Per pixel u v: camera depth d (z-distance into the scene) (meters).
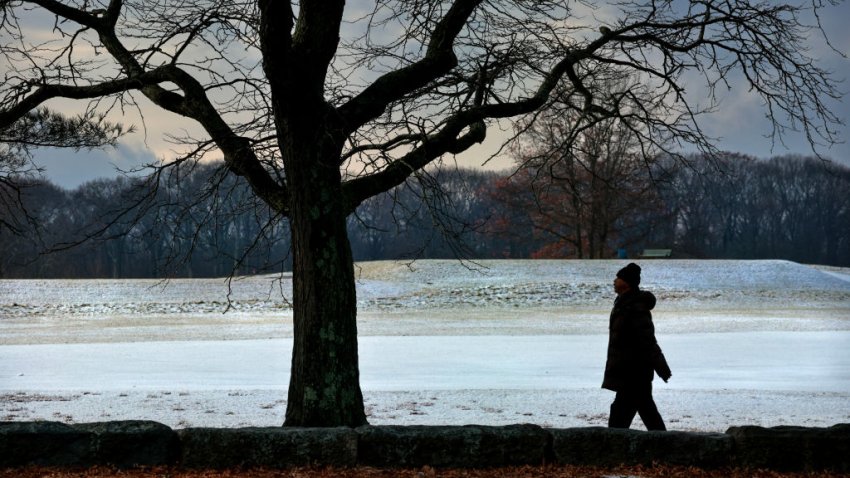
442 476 9.64
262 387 22.75
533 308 57.66
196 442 9.91
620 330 12.66
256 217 14.26
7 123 13.89
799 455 10.08
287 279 69.19
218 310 56.12
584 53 14.15
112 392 21.38
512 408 18.55
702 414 17.83
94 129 16.08
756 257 129.00
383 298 61.88
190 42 13.67
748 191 130.88
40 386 22.94
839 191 127.56
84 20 13.90
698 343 36.00
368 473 9.69
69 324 48.38
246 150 12.77
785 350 33.00
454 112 14.07
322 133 11.91
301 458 9.88
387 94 12.34
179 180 13.68
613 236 93.12
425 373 25.83
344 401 11.92
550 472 9.77
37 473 9.56
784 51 14.39
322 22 11.77
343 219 12.30
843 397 20.42
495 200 84.19
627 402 12.60
